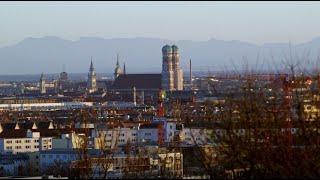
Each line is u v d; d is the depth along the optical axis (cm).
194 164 18012
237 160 14050
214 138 14450
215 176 14250
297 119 14662
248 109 14400
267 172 13738
